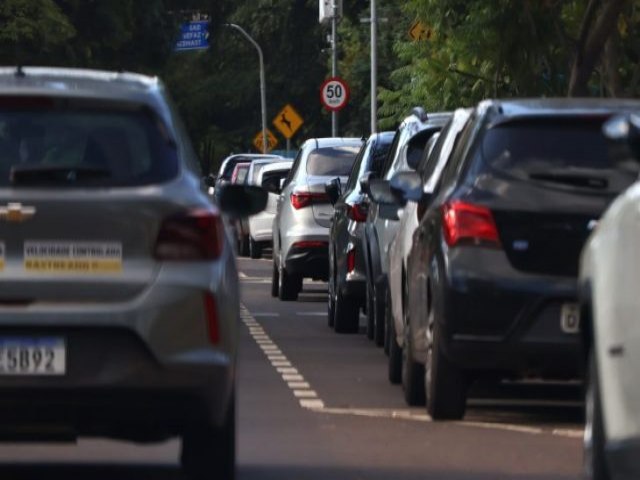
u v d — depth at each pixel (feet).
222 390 78.64
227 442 83.87
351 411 118.21
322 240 220.64
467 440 105.19
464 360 104.99
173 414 77.66
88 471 94.43
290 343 172.65
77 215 76.89
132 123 80.79
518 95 245.04
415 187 122.11
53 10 422.82
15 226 76.59
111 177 78.79
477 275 104.06
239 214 98.07
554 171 105.81
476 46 236.84
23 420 76.84
